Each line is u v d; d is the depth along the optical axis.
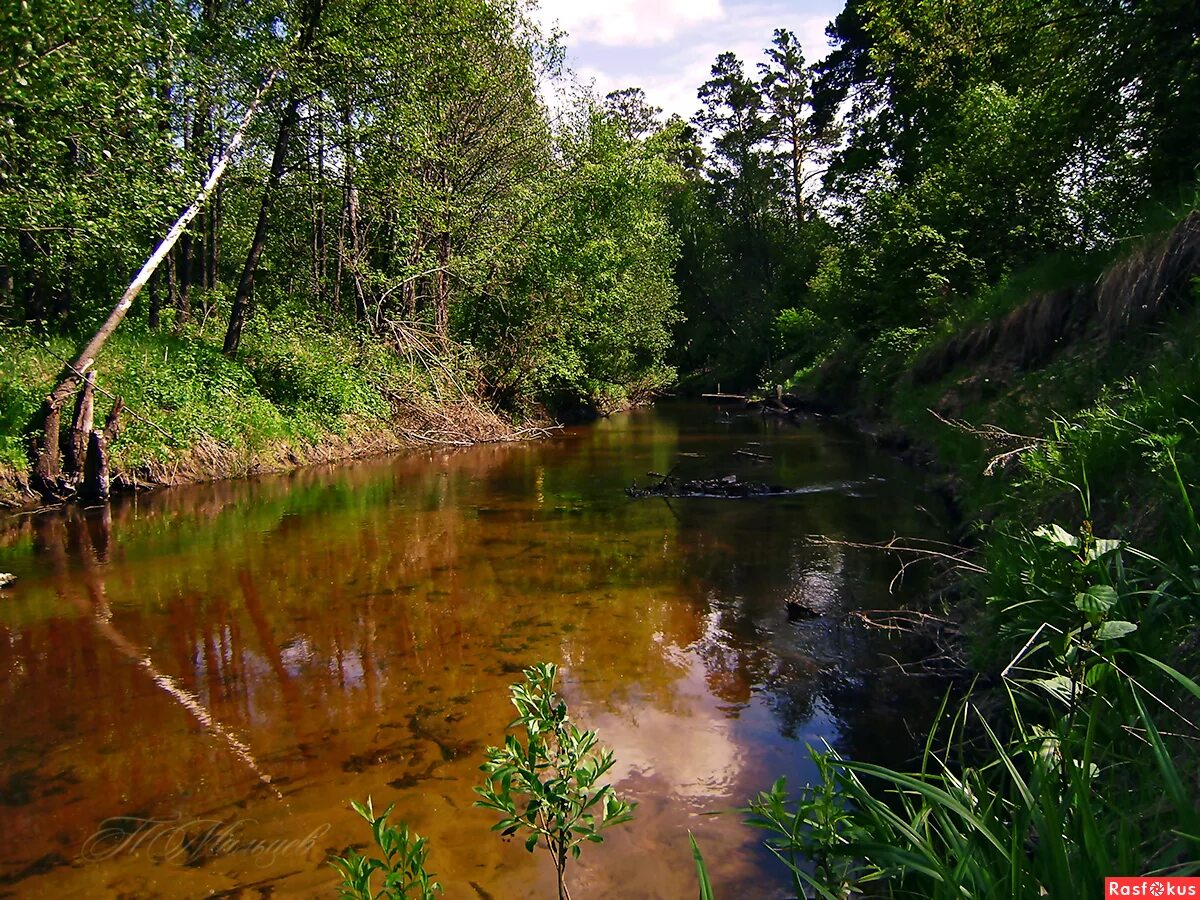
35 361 10.06
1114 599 2.02
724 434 17.80
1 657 4.59
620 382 27.92
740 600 5.50
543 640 4.79
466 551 6.95
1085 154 11.55
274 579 6.10
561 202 19.92
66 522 8.18
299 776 3.28
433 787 3.19
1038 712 2.98
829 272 29.03
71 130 9.62
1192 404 3.78
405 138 13.56
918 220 16.27
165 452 10.42
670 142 21.53
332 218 17.81
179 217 10.84
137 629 5.04
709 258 42.06
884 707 3.79
